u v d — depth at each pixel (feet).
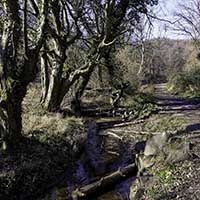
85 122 73.00
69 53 89.66
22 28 47.24
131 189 38.04
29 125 57.62
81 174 47.01
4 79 44.14
